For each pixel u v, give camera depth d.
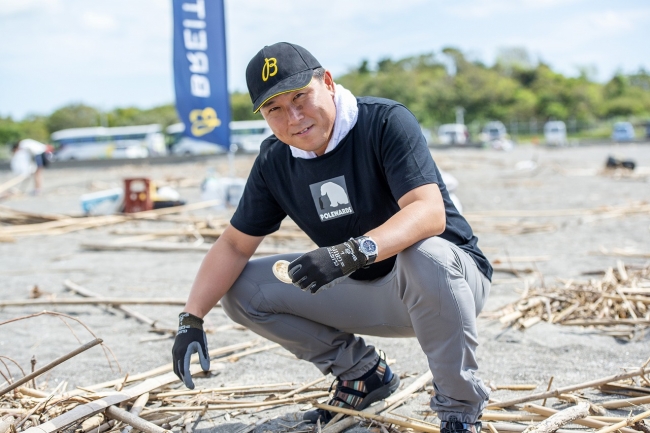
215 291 2.58
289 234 7.87
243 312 2.65
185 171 24.88
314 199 2.47
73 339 4.24
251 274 2.64
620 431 2.37
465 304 2.23
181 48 10.47
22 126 77.56
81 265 6.88
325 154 2.38
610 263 5.92
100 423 2.54
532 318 4.14
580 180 15.85
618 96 78.38
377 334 2.65
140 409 2.71
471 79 72.88
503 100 71.25
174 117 82.88
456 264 2.22
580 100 71.94
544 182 15.80
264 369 3.48
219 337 4.14
